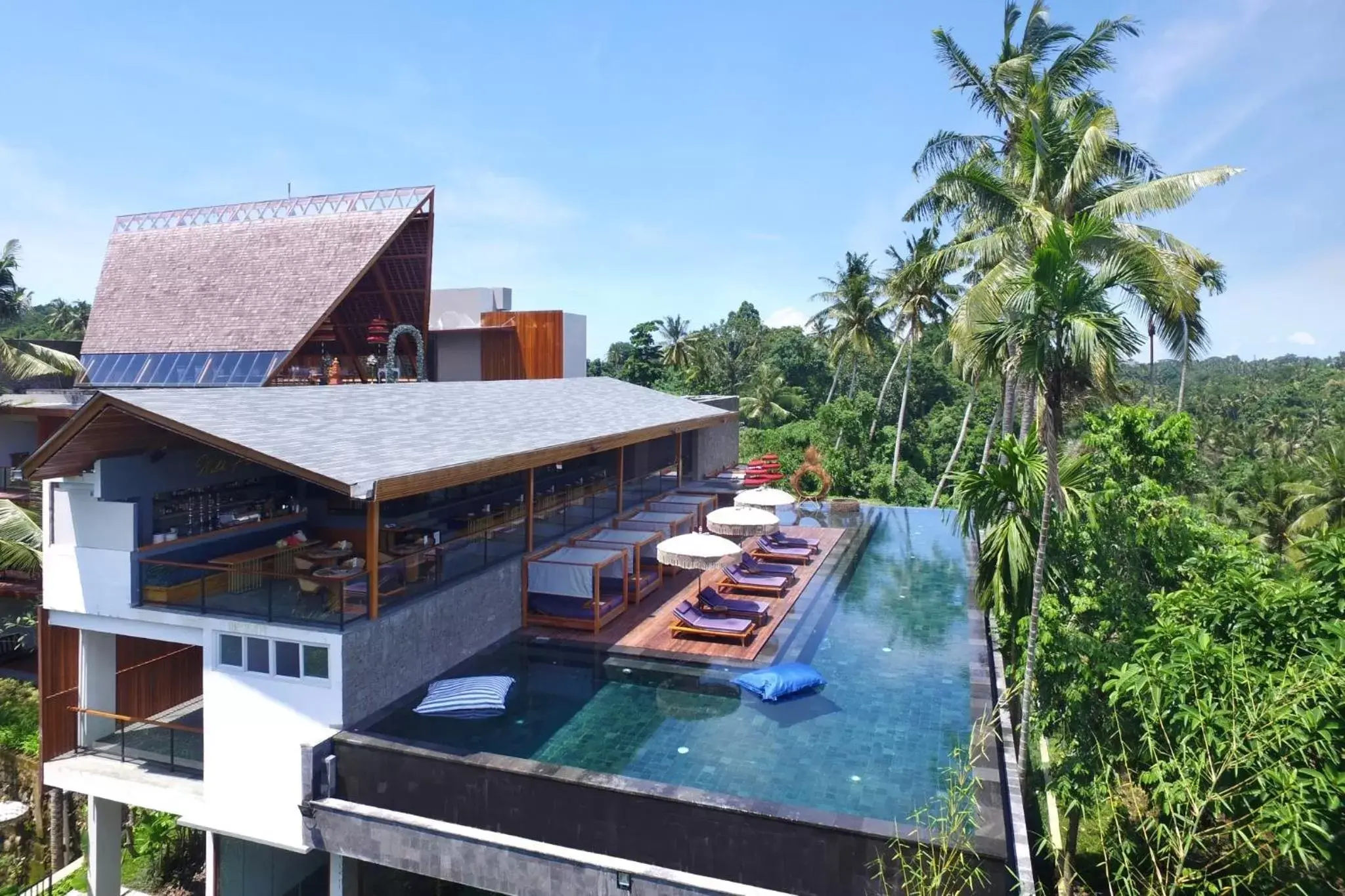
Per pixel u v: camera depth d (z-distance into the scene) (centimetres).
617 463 2311
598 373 8156
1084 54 2608
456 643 1377
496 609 1505
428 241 3186
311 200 3216
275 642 1145
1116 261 1048
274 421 1235
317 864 1413
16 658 2166
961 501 1359
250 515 1481
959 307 2378
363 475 1062
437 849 987
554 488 2316
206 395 1283
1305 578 1026
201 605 1195
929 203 2848
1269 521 3862
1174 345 2372
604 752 1053
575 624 1573
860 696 1255
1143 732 1054
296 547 1450
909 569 2109
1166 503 1650
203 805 1182
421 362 3150
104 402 1085
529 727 1134
